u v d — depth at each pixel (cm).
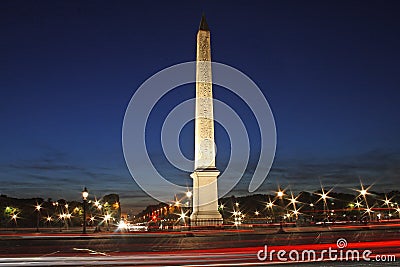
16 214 12756
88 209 15500
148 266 1920
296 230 6091
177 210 13388
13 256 2544
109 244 3656
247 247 2938
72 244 3722
